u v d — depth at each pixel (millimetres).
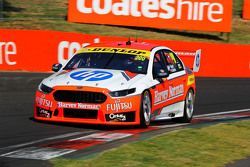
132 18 85688
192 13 87312
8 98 50812
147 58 39656
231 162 28438
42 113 36688
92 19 85875
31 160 25984
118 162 25828
